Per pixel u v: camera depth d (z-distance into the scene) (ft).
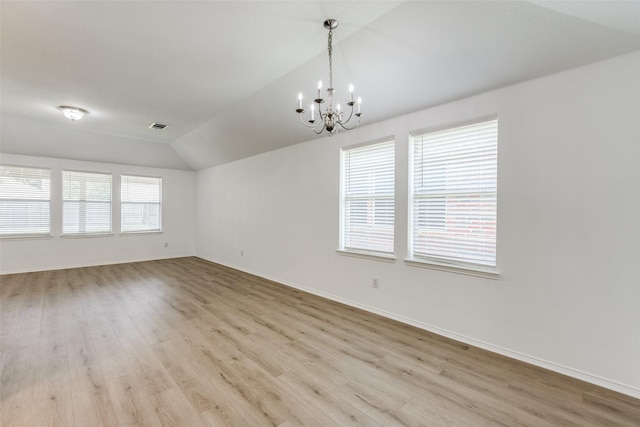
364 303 12.14
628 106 6.61
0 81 10.92
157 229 23.73
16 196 18.22
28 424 5.63
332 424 5.76
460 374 7.50
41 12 7.09
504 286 8.43
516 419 5.91
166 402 6.34
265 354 8.48
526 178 8.04
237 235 20.13
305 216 14.88
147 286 15.75
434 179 10.19
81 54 9.02
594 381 7.04
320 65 9.44
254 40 8.23
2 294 14.03
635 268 6.56
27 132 16.98
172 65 9.68
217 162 21.50
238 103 13.12
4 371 7.45
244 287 15.64
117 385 6.92
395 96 9.96
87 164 20.54
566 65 7.25
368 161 12.21
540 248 7.82
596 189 7.02
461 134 9.52
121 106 13.55
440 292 9.79
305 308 12.35
